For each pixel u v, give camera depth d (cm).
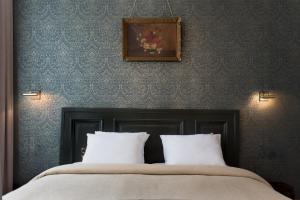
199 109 356
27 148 359
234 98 359
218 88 359
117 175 263
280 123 358
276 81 359
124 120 355
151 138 354
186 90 360
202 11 361
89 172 271
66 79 360
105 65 361
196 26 360
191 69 360
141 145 331
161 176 262
